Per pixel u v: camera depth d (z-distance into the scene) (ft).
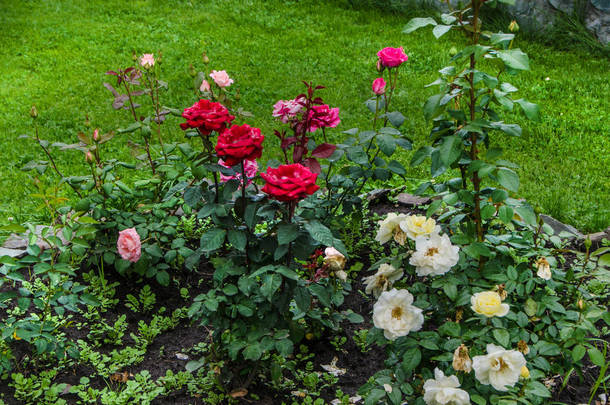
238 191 12.00
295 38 32.42
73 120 23.68
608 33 29.94
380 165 12.71
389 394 8.63
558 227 15.11
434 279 9.39
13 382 10.21
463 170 10.61
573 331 9.21
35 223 15.76
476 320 9.38
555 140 21.44
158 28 33.91
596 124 22.62
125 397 9.64
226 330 9.67
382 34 32.50
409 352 8.73
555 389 9.86
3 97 26.05
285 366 10.20
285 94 25.57
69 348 10.69
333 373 10.70
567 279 10.22
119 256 12.64
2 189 18.83
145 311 12.33
